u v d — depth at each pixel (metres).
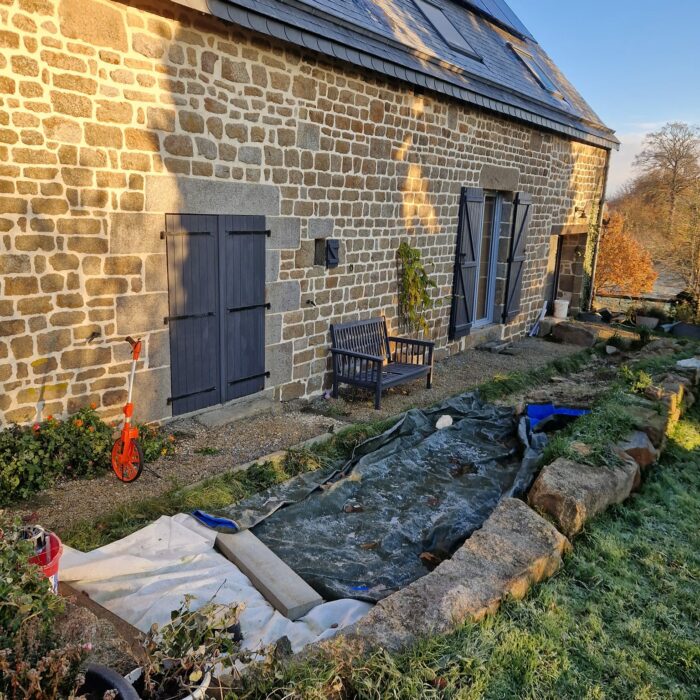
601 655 2.73
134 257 4.37
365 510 4.13
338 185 6.04
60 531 3.35
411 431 5.46
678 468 4.89
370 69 5.82
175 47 4.34
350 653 2.33
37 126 3.70
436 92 7.08
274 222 5.43
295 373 6.02
